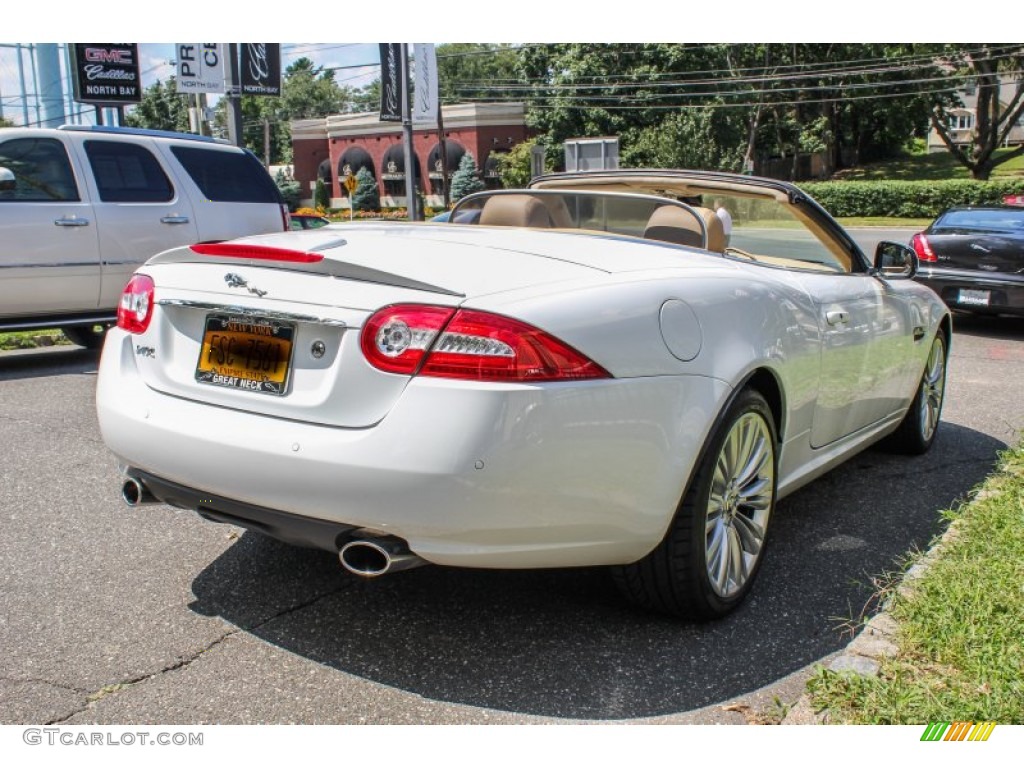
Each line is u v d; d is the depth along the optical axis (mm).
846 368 3951
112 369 3146
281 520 2680
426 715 2604
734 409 3035
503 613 3219
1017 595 3000
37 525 4016
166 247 8367
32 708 2602
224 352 2867
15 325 7680
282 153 103438
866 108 56562
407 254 2857
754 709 2641
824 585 3512
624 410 2674
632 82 53094
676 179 4105
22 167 7605
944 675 2615
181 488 2881
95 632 3049
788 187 3916
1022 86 48906
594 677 2812
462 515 2484
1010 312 9875
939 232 10406
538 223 4055
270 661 2883
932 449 5559
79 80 17562
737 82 52062
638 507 2752
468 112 54312
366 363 2559
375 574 2605
